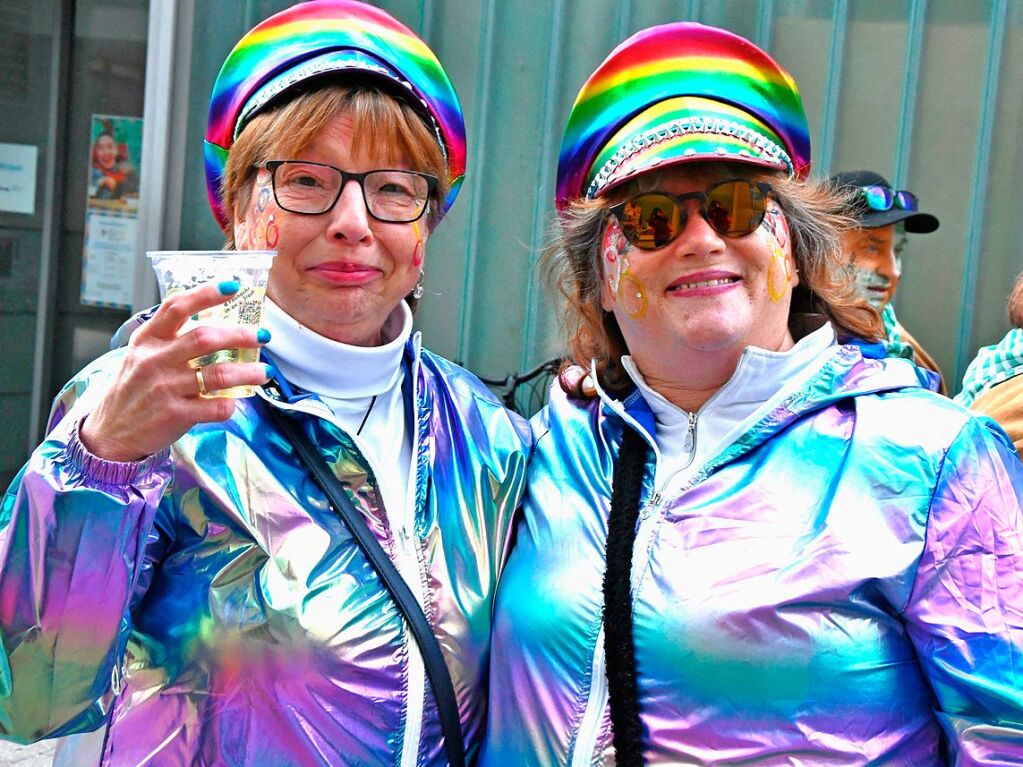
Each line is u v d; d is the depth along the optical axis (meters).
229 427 1.81
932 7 4.10
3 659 1.51
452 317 4.61
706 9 4.30
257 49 1.96
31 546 1.49
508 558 2.03
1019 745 1.62
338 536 1.81
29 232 5.38
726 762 1.69
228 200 2.00
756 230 1.91
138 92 5.21
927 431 1.78
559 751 1.81
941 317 4.21
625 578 1.81
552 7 4.41
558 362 3.58
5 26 5.26
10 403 5.52
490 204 4.54
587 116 2.07
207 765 1.71
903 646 1.74
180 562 1.76
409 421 2.06
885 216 3.54
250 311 1.57
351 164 1.88
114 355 1.79
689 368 1.98
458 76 4.53
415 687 1.79
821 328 1.97
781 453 1.86
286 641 1.72
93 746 1.76
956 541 1.70
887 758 1.69
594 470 2.02
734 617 1.71
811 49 4.22
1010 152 4.09
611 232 2.01
